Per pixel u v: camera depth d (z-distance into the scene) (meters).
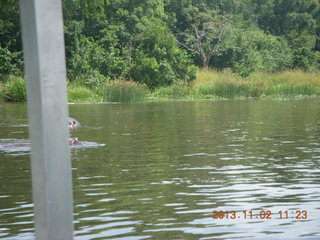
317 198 7.59
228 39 55.53
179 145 13.26
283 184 8.56
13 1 30.89
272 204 7.28
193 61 52.31
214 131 16.42
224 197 7.71
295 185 8.48
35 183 3.19
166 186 8.49
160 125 18.41
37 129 3.13
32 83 3.12
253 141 13.98
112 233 5.97
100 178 9.19
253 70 51.22
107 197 7.76
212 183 8.69
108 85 37.09
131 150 12.47
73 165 10.52
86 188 8.40
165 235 5.88
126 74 42.62
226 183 8.69
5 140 14.29
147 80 42.41
